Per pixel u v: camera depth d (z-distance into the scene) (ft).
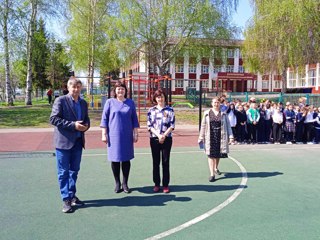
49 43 130.72
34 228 13.92
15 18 79.77
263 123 42.37
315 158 31.22
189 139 44.27
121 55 99.04
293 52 87.92
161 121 19.19
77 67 118.93
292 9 81.87
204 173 24.40
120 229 13.88
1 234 13.29
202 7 90.79
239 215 15.71
